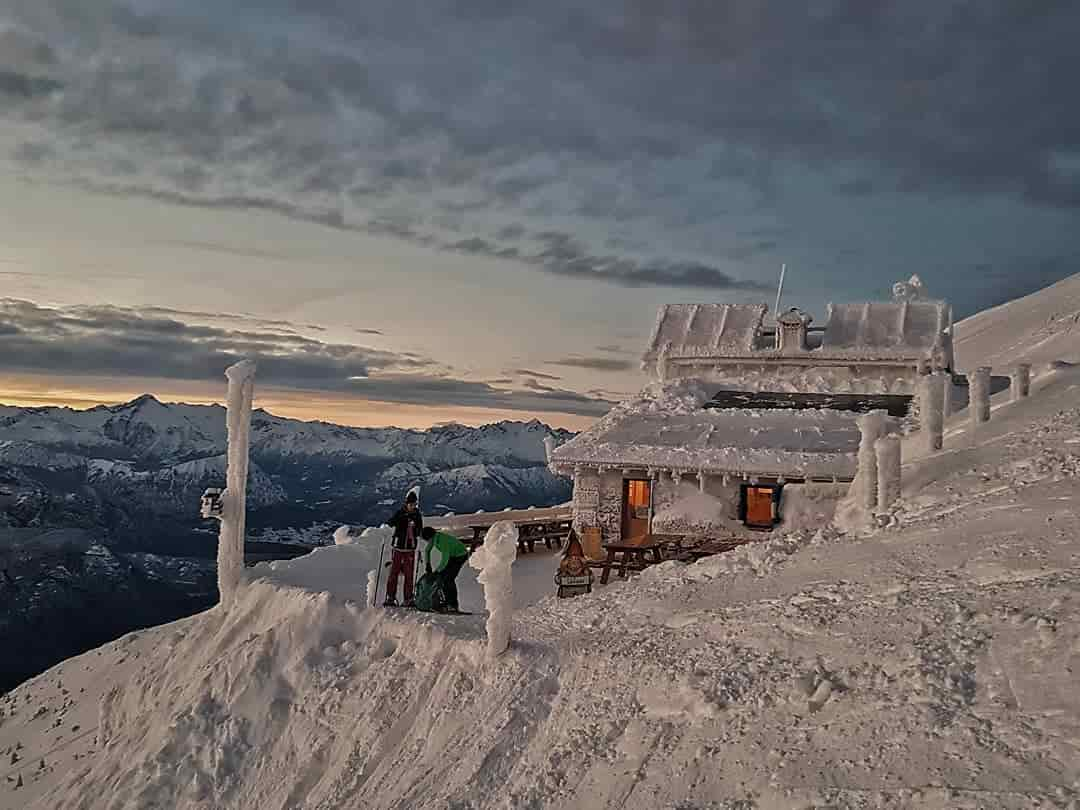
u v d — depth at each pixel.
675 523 21.25
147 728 13.15
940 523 10.59
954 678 6.31
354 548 18.97
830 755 6.07
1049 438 12.68
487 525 24.83
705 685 7.66
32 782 13.66
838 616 8.24
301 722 11.28
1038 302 61.75
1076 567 7.53
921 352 26.52
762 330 30.19
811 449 20.42
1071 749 5.11
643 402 26.38
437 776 8.81
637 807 6.64
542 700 9.28
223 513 15.90
